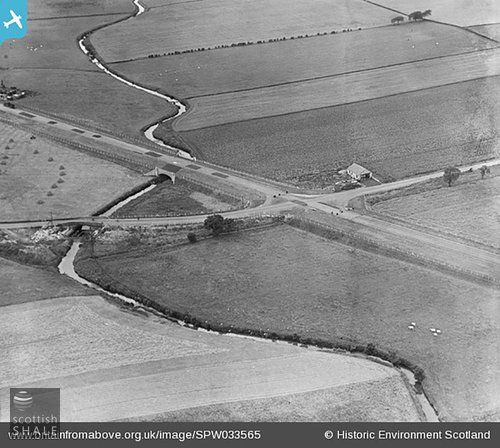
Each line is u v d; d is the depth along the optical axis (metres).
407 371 158.12
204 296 185.62
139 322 173.00
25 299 182.00
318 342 167.50
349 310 178.25
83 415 140.88
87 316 174.50
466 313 175.12
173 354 159.38
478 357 161.38
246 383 150.25
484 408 147.25
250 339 169.12
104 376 152.00
